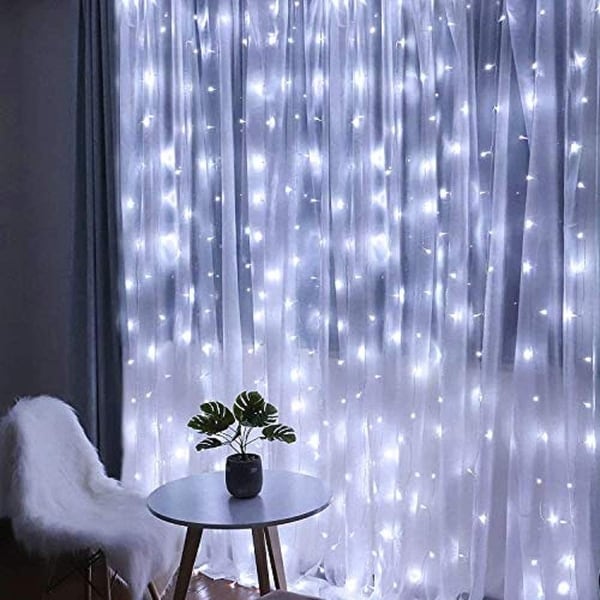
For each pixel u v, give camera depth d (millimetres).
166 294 3736
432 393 3027
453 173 2932
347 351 3203
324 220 3246
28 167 4340
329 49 3203
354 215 3166
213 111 3555
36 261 4355
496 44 2846
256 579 3510
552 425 2746
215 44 3535
